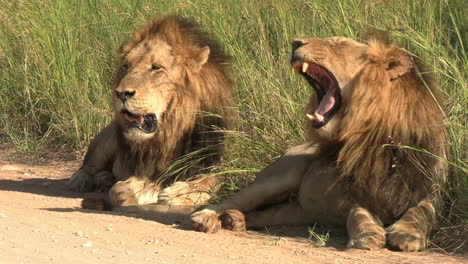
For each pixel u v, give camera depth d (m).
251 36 16.06
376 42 10.33
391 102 10.16
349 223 10.08
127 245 9.52
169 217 11.62
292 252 9.55
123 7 18.12
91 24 17.88
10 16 18.84
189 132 12.88
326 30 14.91
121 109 12.48
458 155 10.70
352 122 10.16
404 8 14.79
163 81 12.64
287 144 12.65
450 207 10.57
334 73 10.20
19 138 17.33
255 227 10.98
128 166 13.33
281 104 13.29
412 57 10.42
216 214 10.84
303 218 11.01
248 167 12.48
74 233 9.98
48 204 12.45
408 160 10.22
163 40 12.89
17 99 18.12
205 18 16.39
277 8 15.96
